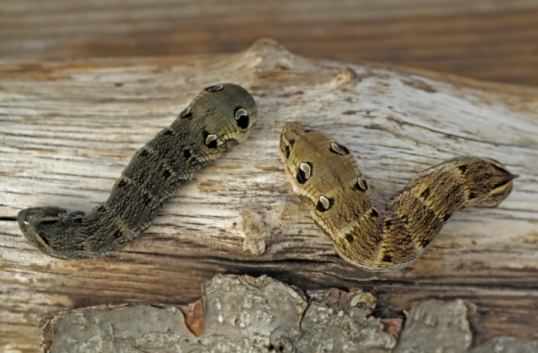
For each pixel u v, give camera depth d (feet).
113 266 1.46
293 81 1.51
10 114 1.52
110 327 1.44
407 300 1.44
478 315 1.44
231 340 1.43
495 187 1.43
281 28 1.87
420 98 1.53
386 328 1.43
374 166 1.47
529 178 1.50
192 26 1.87
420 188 1.42
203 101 1.46
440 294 1.45
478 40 1.86
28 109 1.52
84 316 1.44
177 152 1.45
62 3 1.88
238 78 1.52
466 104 1.55
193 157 1.45
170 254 1.46
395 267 1.42
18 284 1.47
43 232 1.43
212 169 1.47
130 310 1.44
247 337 1.42
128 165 1.45
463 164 1.43
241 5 1.88
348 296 1.43
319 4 1.87
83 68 1.58
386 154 1.48
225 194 1.46
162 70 1.57
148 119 1.51
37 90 1.54
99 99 1.53
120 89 1.55
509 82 1.85
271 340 1.42
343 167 1.42
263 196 1.46
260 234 1.44
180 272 1.46
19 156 1.49
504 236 1.46
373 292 1.44
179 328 1.44
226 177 1.47
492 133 1.52
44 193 1.48
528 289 1.45
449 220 1.46
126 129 1.50
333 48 1.87
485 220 1.47
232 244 1.45
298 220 1.45
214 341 1.43
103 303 1.46
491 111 1.56
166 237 1.46
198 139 1.45
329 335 1.42
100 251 1.44
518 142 1.53
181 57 1.59
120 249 1.45
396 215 1.42
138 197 1.44
